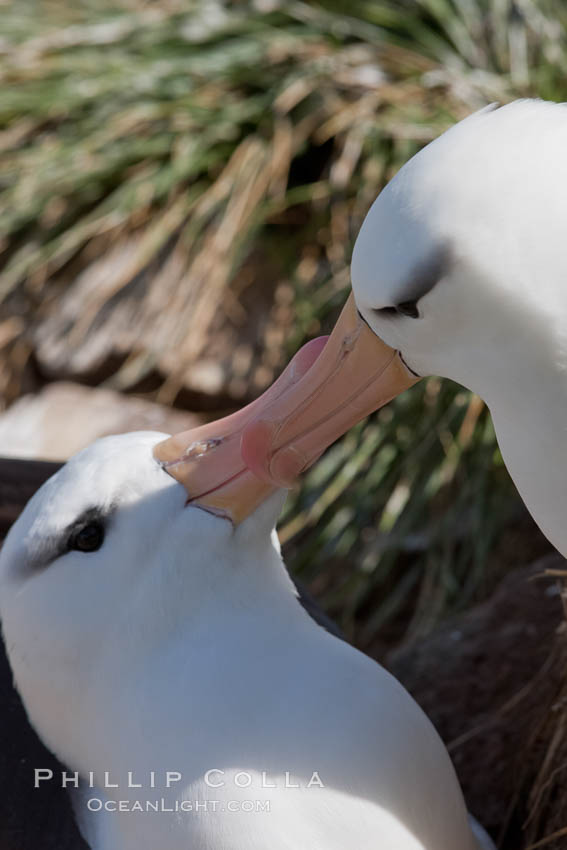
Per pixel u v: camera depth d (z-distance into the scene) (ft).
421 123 20.39
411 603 18.79
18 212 22.59
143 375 22.07
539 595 14.32
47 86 22.94
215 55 22.20
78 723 9.86
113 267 22.49
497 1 20.93
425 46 21.59
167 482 9.53
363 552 18.93
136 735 9.50
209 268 21.63
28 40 23.31
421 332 8.37
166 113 22.18
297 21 22.61
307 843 9.02
